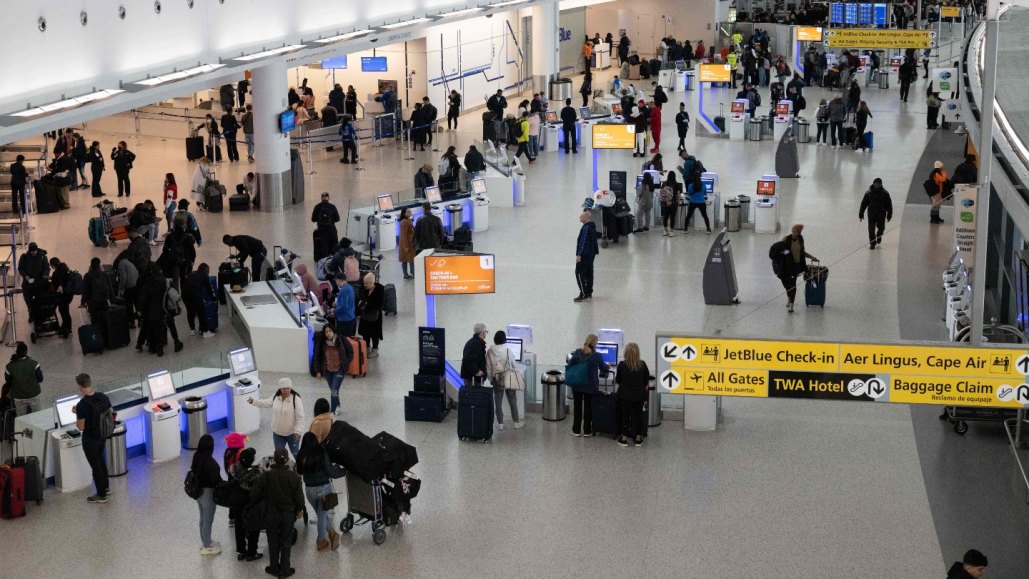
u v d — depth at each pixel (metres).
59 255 23.00
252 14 22.72
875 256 22.88
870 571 11.46
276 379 16.84
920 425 14.97
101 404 13.01
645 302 20.11
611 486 13.35
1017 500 12.88
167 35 19.23
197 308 18.78
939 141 34.84
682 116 33.34
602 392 14.78
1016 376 10.16
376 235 23.75
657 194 25.64
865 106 33.50
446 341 18.14
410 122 33.81
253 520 11.34
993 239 19.48
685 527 12.39
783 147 30.11
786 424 15.10
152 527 12.60
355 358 16.81
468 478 13.63
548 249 23.77
